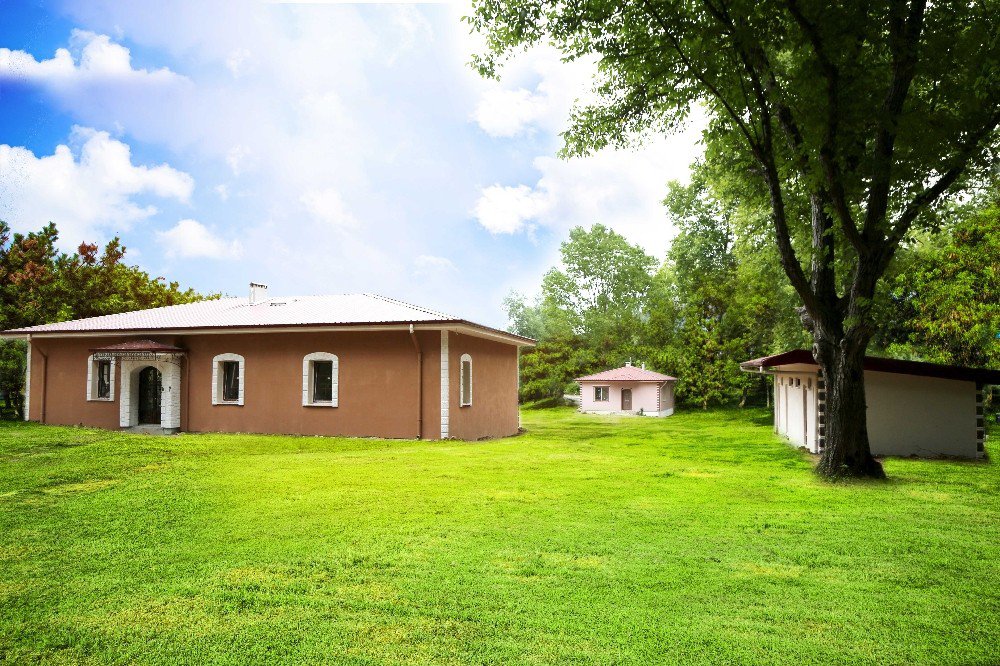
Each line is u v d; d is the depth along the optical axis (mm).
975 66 7969
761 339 32844
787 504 7344
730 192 15023
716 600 4148
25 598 4168
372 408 15523
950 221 17594
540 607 4004
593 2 8914
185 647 3457
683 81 9430
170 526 6066
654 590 4328
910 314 20516
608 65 10070
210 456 11297
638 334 41219
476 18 10000
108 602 4102
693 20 8758
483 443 15008
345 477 8906
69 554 5156
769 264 23578
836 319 9570
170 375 16891
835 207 8578
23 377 19875
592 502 7312
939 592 4340
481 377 18234
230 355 16766
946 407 12508
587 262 45531
